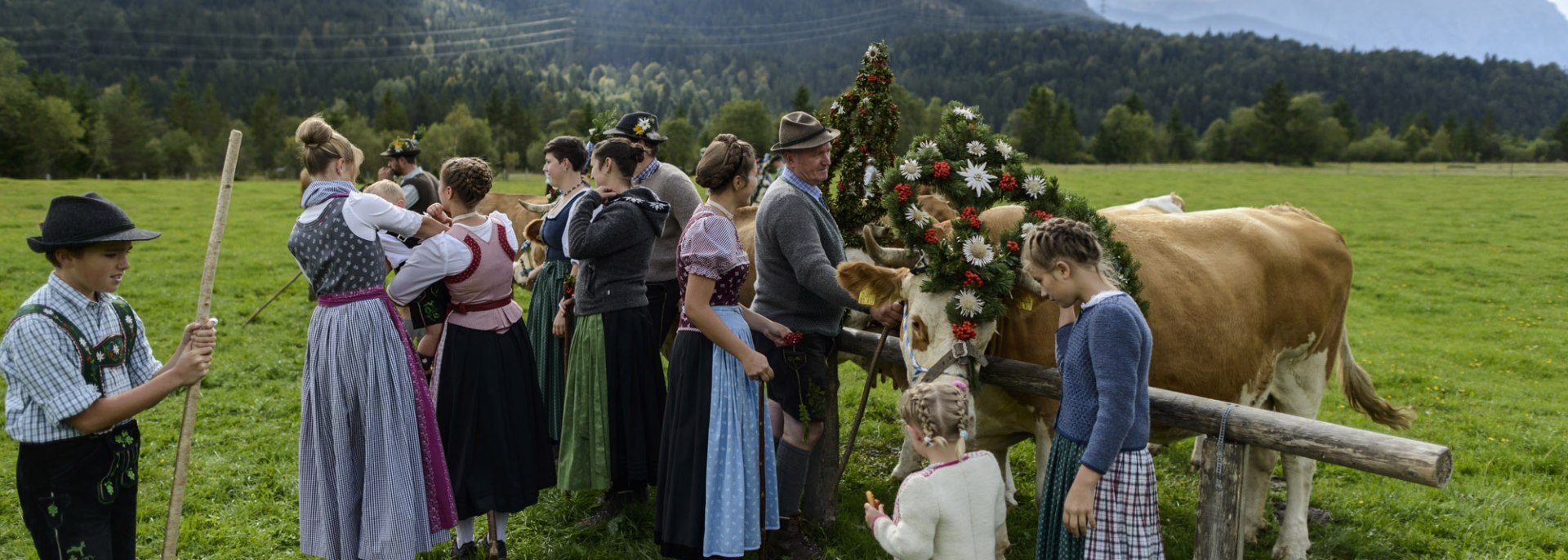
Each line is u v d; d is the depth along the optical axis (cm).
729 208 404
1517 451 730
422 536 409
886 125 496
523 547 474
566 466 456
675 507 410
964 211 382
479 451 436
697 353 407
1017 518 534
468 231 433
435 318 438
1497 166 7756
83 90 8581
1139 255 449
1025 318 411
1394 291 1617
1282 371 525
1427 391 938
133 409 328
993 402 427
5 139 7056
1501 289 1642
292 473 580
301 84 19212
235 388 791
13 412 325
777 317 425
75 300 328
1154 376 437
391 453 398
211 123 11269
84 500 335
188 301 1211
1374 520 551
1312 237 523
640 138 529
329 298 398
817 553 448
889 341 440
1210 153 11400
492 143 9988
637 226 443
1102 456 296
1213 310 452
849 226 502
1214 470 343
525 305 1256
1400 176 5712
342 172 414
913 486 319
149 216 2353
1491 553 511
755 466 408
